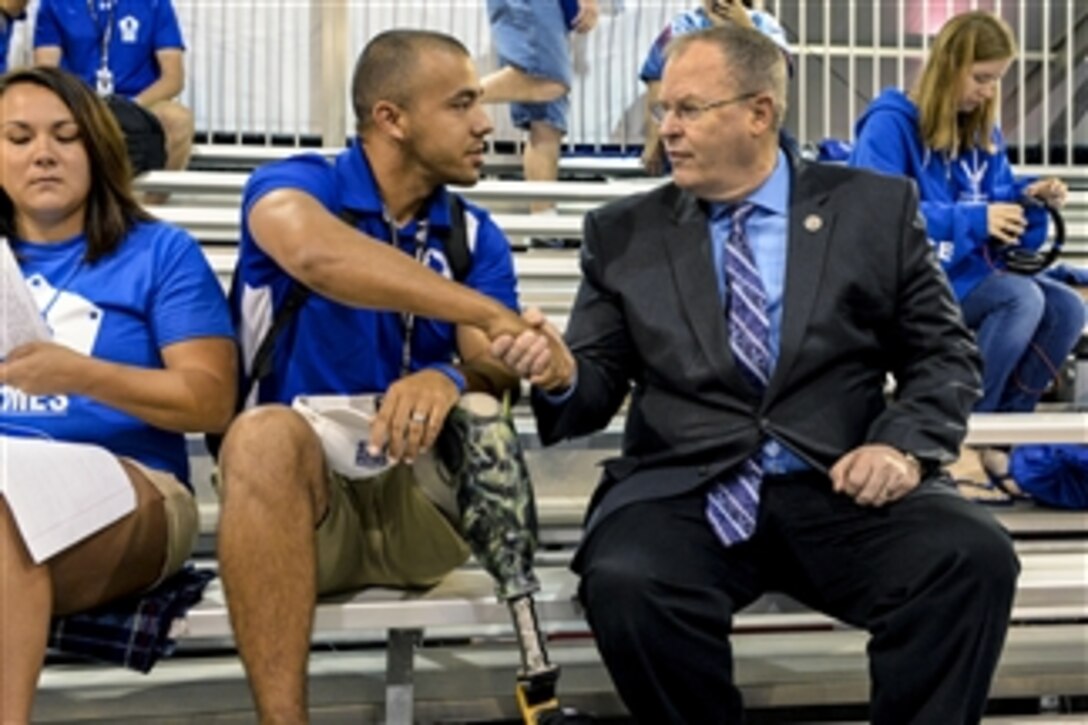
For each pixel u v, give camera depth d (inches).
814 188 147.3
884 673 131.5
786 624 179.8
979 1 331.0
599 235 151.8
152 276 142.5
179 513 136.4
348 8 306.8
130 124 247.3
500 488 136.2
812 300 142.3
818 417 142.4
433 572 148.2
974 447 197.3
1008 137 334.0
